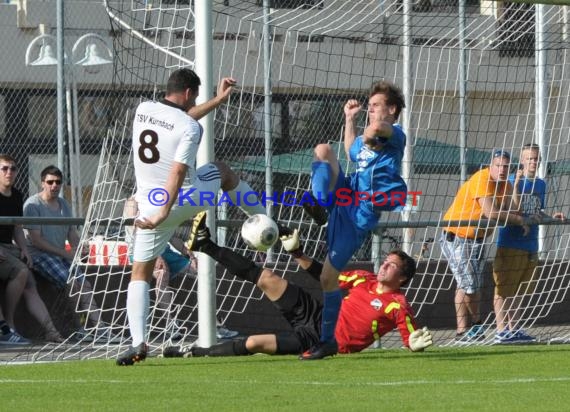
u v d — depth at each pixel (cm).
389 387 2234
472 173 4303
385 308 2906
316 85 4506
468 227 3597
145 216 2659
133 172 3328
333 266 2706
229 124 3897
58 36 4597
